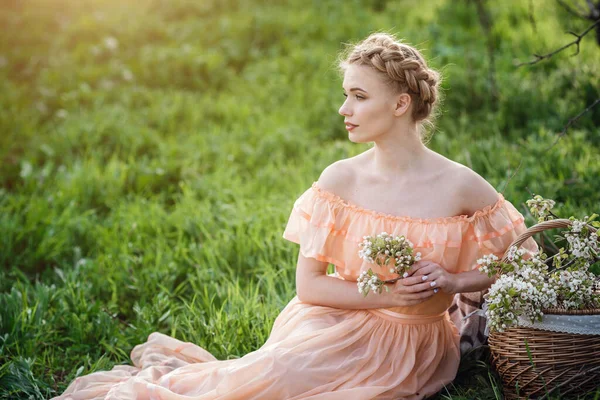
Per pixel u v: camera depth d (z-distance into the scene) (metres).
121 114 6.74
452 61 7.28
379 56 2.81
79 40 8.38
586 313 2.65
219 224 4.84
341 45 8.14
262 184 5.51
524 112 6.20
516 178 4.70
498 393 2.99
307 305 3.13
